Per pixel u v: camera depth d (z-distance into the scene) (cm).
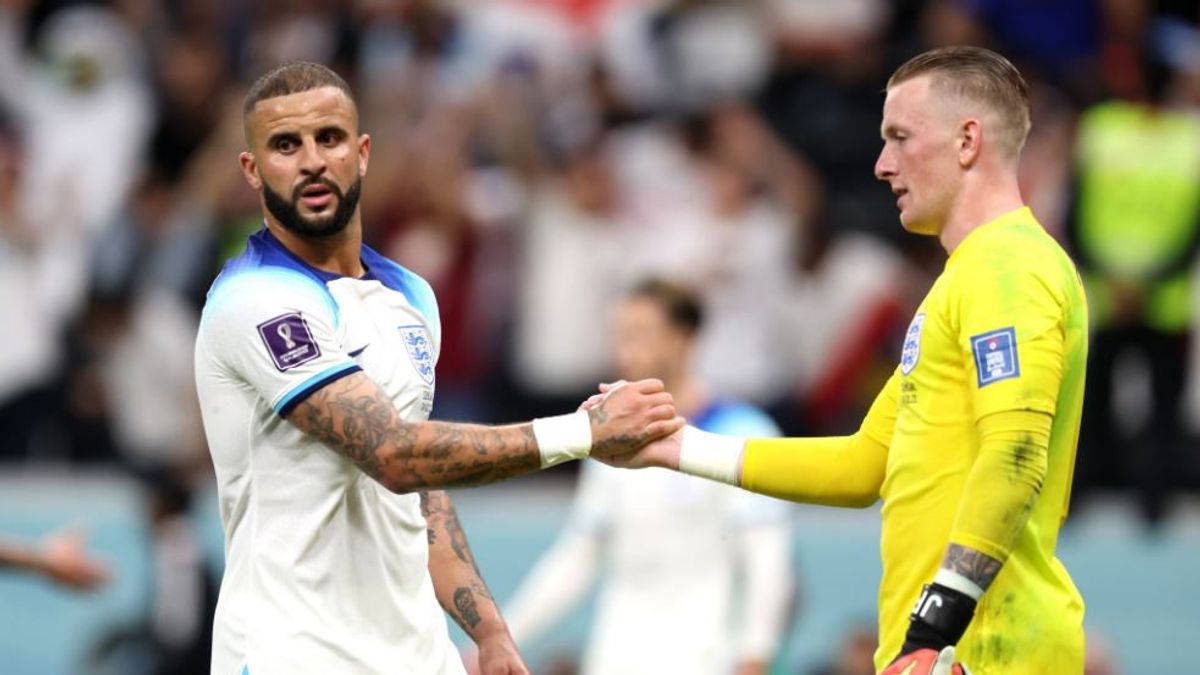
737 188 4181
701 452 1827
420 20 4494
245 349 1694
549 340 4062
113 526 3753
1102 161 3953
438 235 4066
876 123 4462
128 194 4309
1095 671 3297
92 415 4091
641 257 4103
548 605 2706
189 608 3456
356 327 1733
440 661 1783
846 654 3172
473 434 1688
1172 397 3900
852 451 1816
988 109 1683
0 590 3634
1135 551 3694
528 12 4503
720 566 2648
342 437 1672
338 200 1711
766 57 4475
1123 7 4328
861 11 4519
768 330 4050
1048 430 1597
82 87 4438
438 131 4244
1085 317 1683
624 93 4409
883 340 4031
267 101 1703
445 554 1925
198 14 4550
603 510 2714
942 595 1570
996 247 1641
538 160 4234
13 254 4194
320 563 1722
